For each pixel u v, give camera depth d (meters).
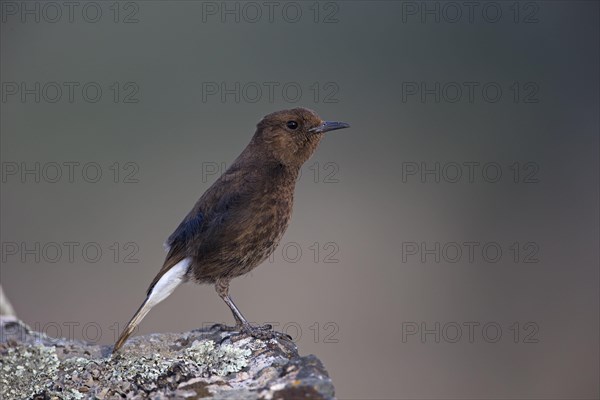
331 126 9.30
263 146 9.22
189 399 6.89
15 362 7.93
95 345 8.73
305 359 6.95
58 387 7.36
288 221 9.30
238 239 8.84
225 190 8.92
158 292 8.89
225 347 7.72
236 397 6.48
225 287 9.04
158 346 8.36
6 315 10.03
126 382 7.24
